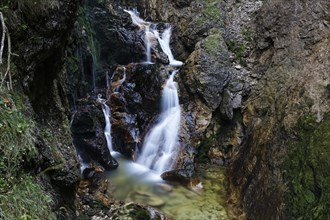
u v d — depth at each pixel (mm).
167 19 12211
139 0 12859
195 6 11445
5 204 2760
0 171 2895
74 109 8164
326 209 4695
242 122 8820
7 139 3012
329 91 6180
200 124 9062
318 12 7957
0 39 3576
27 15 3990
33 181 3322
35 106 4496
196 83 9352
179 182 7699
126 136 8859
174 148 8680
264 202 6055
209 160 8750
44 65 4691
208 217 6586
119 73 10078
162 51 11195
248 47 9906
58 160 4289
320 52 7227
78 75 8516
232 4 11070
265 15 9547
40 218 3035
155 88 9781
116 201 6832
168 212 6691
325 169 5090
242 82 9266
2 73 3498
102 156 7879
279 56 8562
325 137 5531
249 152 7469
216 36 10031
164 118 9359
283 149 6289
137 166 8406
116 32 10617
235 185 7297
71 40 7910
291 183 5621
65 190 4531
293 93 7035
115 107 9336
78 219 5172
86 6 10219
